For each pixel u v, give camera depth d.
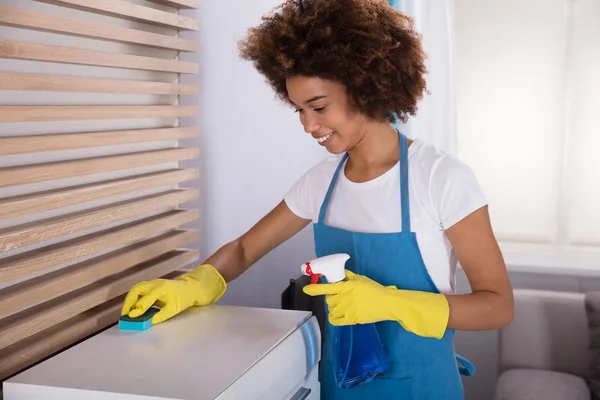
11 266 1.08
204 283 1.35
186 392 0.92
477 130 2.68
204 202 2.35
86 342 1.13
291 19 1.20
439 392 1.30
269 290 2.36
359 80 1.18
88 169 1.28
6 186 1.09
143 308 1.21
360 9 1.19
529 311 2.31
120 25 1.45
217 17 2.24
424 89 1.32
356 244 1.32
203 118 2.31
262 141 2.28
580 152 2.59
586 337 2.24
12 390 0.96
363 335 1.27
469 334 2.42
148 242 1.51
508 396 2.07
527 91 2.61
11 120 1.10
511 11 2.59
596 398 2.11
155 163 1.50
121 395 0.92
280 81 1.29
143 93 1.47
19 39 1.19
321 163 1.47
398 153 1.33
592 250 2.60
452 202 1.23
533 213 2.66
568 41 2.54
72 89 1.24
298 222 1.52
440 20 2.33
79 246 1.24
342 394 1.38
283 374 1.14
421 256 1.28
